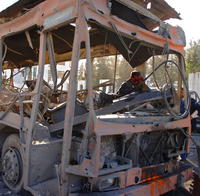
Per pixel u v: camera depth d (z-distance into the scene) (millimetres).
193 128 9086
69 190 2686
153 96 3988
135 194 2873
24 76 6020
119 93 4590
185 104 3943
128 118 3123
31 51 5844
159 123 3379
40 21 3211
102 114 3539
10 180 3441
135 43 4020
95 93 4020
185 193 3738
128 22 3295
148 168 3225
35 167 2959
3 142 4168
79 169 2623
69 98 2730
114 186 2836
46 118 3658
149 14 3459
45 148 3008
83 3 2693
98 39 4906
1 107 4230
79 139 2908
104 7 2898
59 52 6250
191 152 6855
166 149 3670
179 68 3902
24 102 3453
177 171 3672
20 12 4625
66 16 2832
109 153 2977
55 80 3320
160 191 3242
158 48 3842
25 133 3201
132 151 3180
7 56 6309
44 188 2850
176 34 3941
